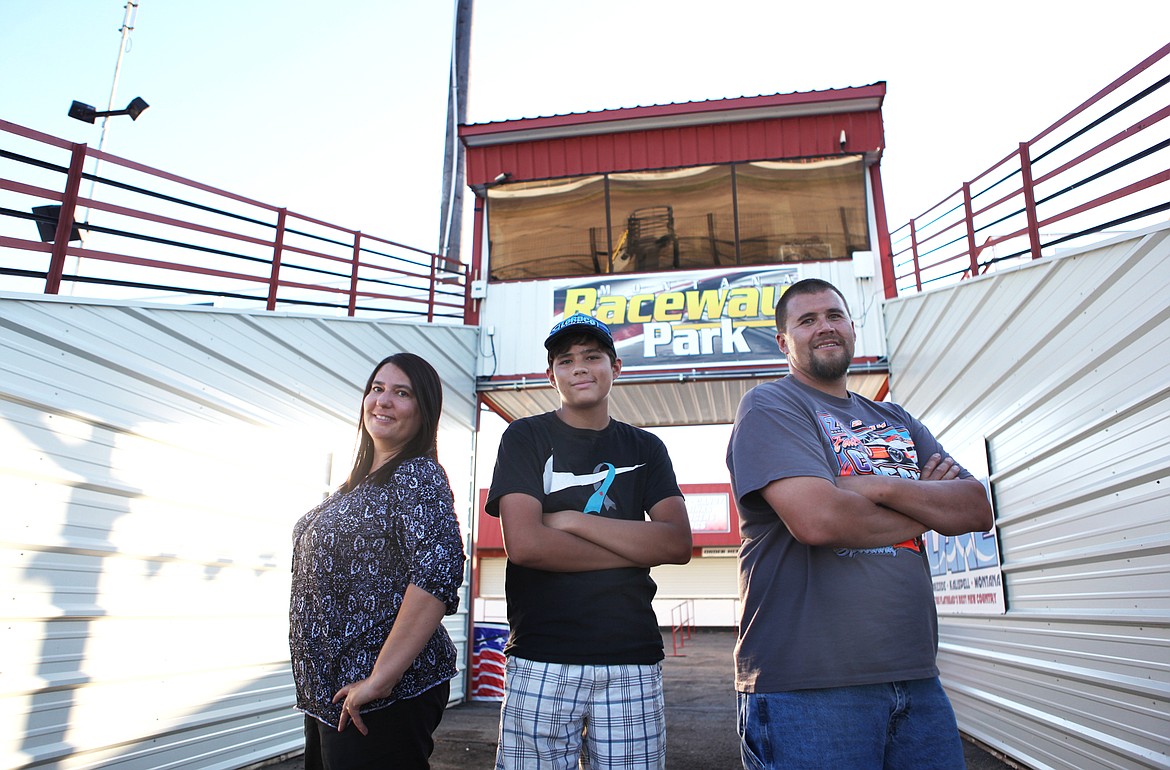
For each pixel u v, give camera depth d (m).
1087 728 3.94
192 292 5.03
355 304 6.99
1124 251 3.52
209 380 4.96
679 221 9.26
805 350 2.25
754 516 2.10
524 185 9.65
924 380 6.93
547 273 9.34
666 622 24.75
